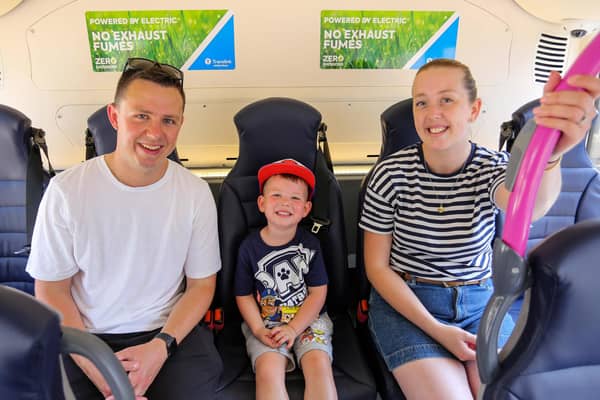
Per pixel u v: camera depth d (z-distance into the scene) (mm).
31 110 1860
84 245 1218
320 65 1892
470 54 1928
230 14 1788
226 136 1977
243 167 1608
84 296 1290
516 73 1971
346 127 2006
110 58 1813
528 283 708
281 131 1566
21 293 632
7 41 1750
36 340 584
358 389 1310
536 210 1120
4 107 1574
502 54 1936
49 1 1717
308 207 1545
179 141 1970
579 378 733
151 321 1316
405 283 1454
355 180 2041
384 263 1490
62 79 1826
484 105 2014
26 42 1760
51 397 639
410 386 1234
